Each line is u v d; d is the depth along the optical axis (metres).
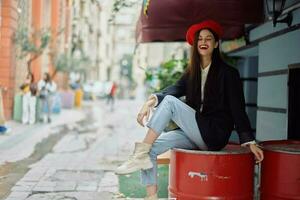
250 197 3.59
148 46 24.25
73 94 26.02
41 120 16.06
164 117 3.58
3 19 14.60
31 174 7.20
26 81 16.00
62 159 8.66
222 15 6.57
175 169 3.60
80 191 6.08
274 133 6.70
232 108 3.64
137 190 5.87
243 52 8.91
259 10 6.55
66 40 20.75
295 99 6.07
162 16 6.78
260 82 7.44
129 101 41.91
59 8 15.66
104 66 45.53
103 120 18.42
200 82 3.77
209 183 3.42
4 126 12.04
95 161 8.47
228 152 3.46
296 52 5.89
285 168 3.56
